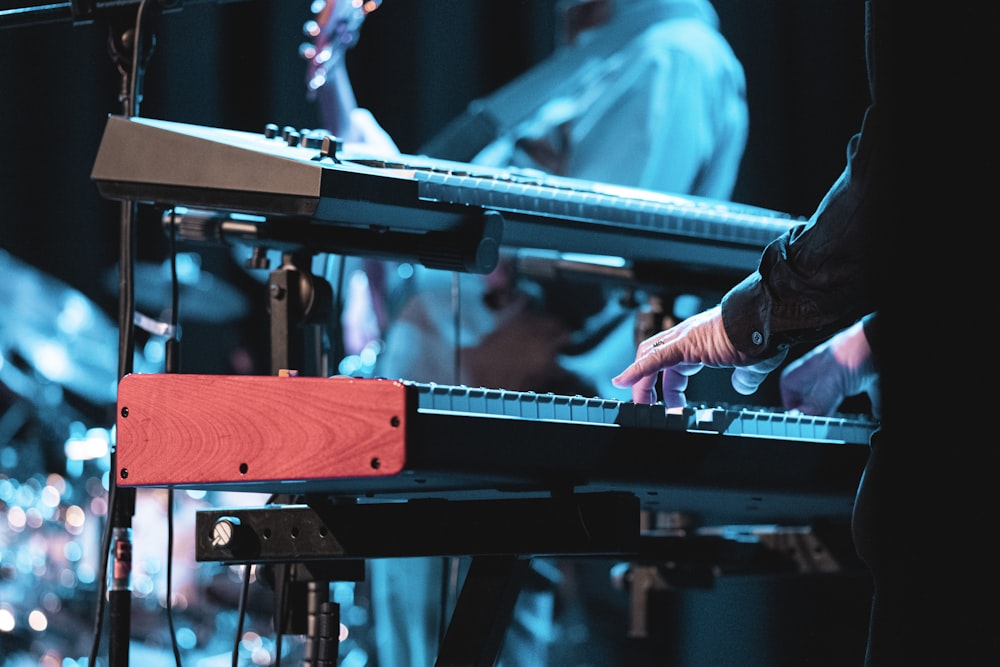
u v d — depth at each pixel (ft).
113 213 28.78
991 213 5.77
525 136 15.67
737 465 8.50
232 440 7.46
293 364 9.91
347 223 8.76
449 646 8.04
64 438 25.57
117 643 9.39
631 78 15.40
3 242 29.04
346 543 8.43
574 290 14.87
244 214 9.35
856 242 7.67
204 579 23.71
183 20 27.32
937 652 6.04
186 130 8.70
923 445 6.03
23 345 25.79
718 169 16.03
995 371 5.82
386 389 6.96
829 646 20.95
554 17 24.58
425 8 25.71
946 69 5.83
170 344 10.07
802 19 21.88
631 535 7.56
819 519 12.39
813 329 8.13
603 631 19.62
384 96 26.17
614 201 10.17
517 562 8.15
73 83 28.71
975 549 5.95
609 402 7.88
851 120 21.61
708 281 11.49
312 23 11.98
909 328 5.96
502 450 7.29
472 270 9.34
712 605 21.45
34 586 23.16
